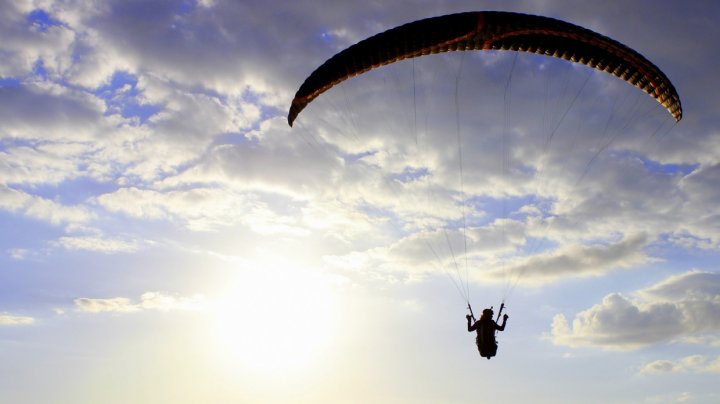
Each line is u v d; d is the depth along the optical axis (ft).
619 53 80.64
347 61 83.97
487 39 82.02
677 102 82.89
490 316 86.17
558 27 79.05
